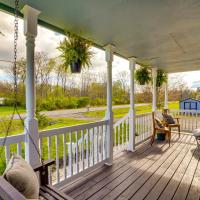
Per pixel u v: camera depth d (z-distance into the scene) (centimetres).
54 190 145
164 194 218
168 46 330
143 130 475
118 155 366
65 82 531
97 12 203
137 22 229
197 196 213
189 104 893
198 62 473
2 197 83
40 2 178
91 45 258
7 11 193
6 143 166
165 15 212
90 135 294
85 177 263
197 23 233
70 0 176
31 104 189
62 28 247
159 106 866
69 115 513
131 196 214
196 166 305
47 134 205
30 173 121
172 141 477
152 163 320
